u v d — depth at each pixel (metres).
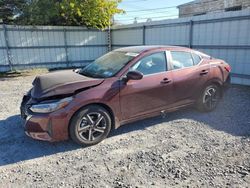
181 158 3.40
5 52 12.95
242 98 6.55
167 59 4.56
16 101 6.76
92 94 3.73
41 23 14.06
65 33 14.41
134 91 4.10
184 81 4.70
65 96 3.65
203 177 2.93
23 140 4.11
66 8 13.70
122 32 14.59
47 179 2.98
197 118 5.02
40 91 3.74
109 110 3.97
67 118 3.61
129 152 3.62
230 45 8.47
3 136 4.28
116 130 4.44
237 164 3.19
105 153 3.61
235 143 3.82
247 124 4.63
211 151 3.57
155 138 4.09
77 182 2.90
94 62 4.88
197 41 9.66
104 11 14.77
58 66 14.59
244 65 8.17
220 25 8.69
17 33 13.06
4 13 14.88
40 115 3.55
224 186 2.74
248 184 2.77
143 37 12.72
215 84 5.29
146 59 4.32
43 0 13.77
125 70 4.09
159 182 2.86
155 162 3.31
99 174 3.06
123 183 2.86
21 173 3.13
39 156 3.57
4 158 3.53
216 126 4.56
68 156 3.55
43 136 3.62
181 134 4.23
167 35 11.11
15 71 13.05
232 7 15.78
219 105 5.88
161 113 4.57
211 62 5.22
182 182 2.84
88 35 15.15
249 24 7.79
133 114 4.20
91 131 3.83
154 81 4.31
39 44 13.78
